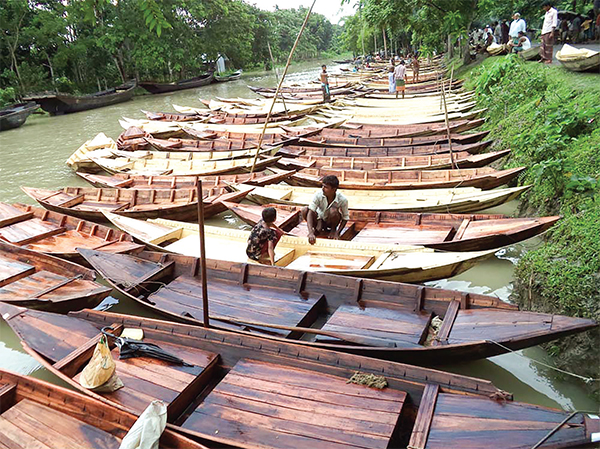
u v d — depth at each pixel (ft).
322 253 24.86
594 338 16.85
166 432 13.61
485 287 24.02
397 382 15.33
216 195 34.35
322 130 53.72
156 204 35.45
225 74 159.43
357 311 20.25
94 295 21.62
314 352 16.46
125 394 15.84
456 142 43.78
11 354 21.59
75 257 26.40
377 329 18.83
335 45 304.71
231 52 160.86
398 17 84.28
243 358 17.37
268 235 23.66
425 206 30.14
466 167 36.70
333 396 15.21
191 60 137.39
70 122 86.53
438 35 83.66
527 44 60.44
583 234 21.04
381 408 14.62
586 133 30.55
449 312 18.45
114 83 132.67
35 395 15.88
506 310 17.78
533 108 39.19
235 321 19.69
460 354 16.56
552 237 23.75
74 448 14.11
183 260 24.12
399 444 14.39
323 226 26.96
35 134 75.66
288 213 30.53
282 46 234.58
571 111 31.07
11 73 106.83
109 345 18.28
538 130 31.55
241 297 21.90
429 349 16.40
